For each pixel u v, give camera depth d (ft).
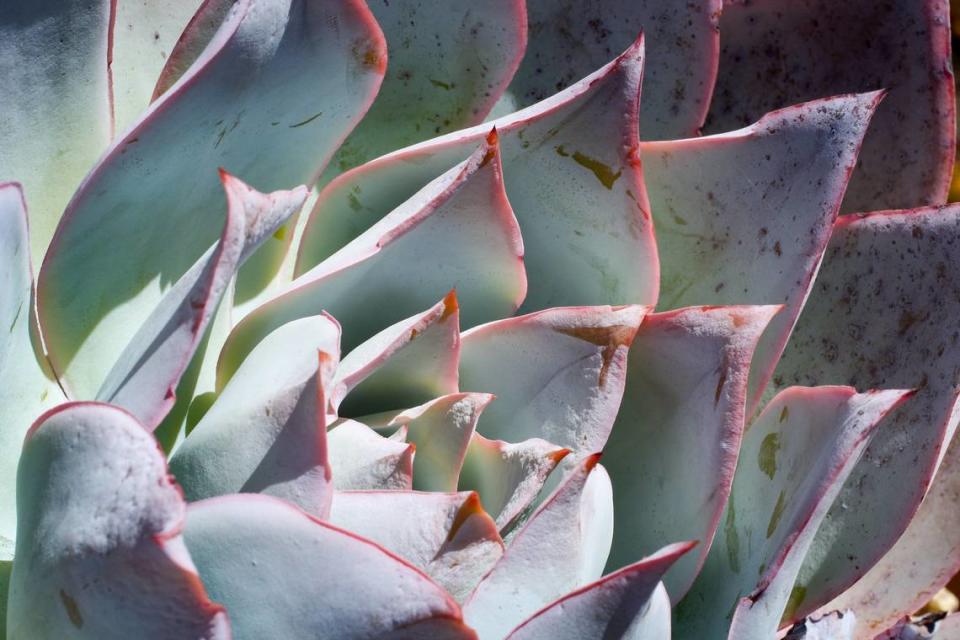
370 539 2.14
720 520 2.47
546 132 2.41
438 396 2.35
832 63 2.68
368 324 2.41
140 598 2.00
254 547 2.08
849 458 2.30
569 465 2.35
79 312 2.29
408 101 2.55
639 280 2.47
